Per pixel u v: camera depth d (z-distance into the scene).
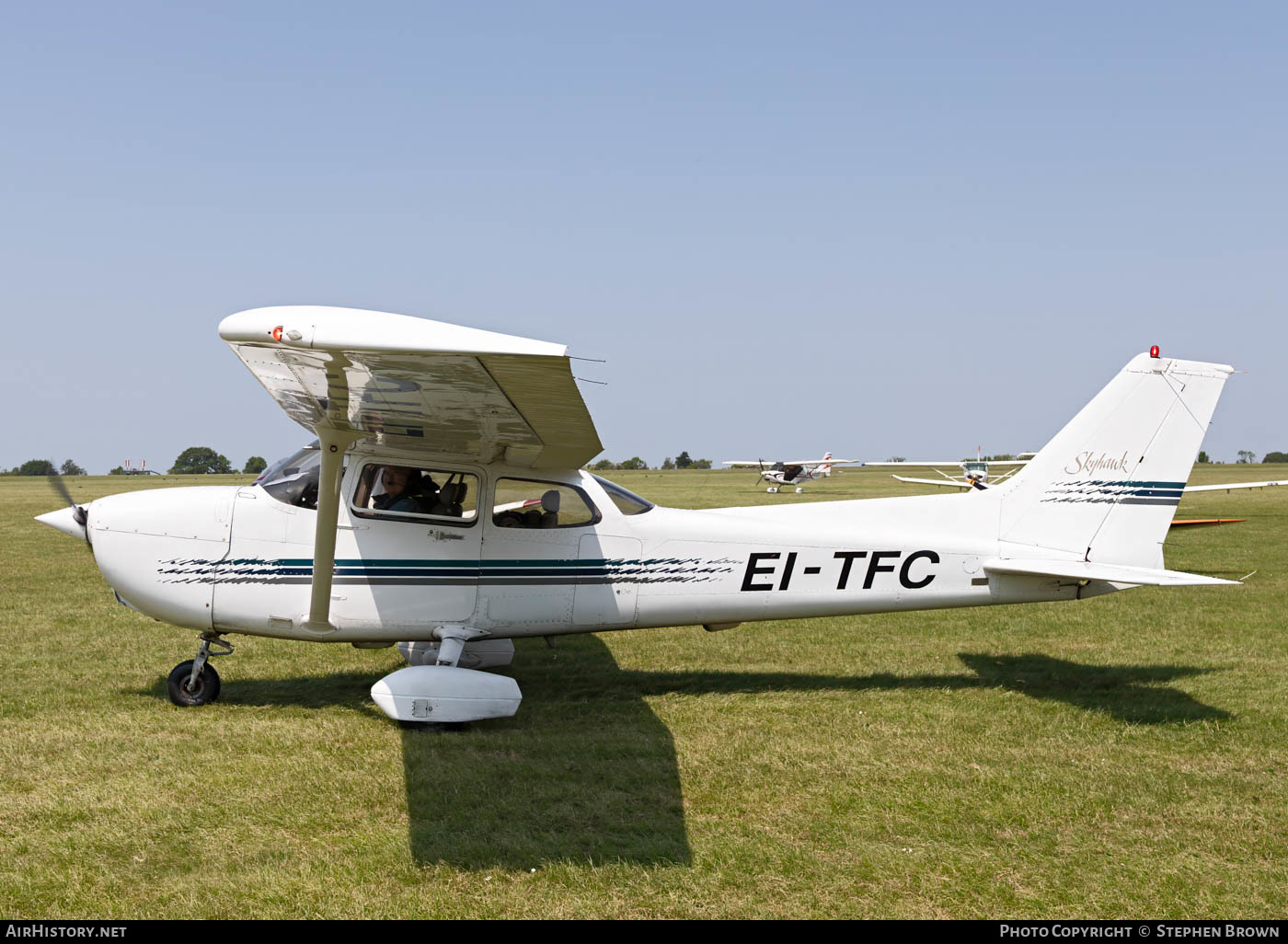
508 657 7.01
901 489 45.62
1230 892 3.58
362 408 5.03
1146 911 3.43
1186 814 4.33
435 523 6.07
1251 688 6.71
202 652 6.04
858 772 4.86
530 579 6.21
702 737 5.45
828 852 3.89
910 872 3.72
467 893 3.48
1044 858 3.87
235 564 5.93
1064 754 5.19
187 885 3.52
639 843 3.95
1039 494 6.71
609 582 6.33
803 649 8.23
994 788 4.65
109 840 3.90
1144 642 8.51
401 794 4.45
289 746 5.16
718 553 6.45
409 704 5.45
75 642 8.06
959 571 6.61
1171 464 6.70
